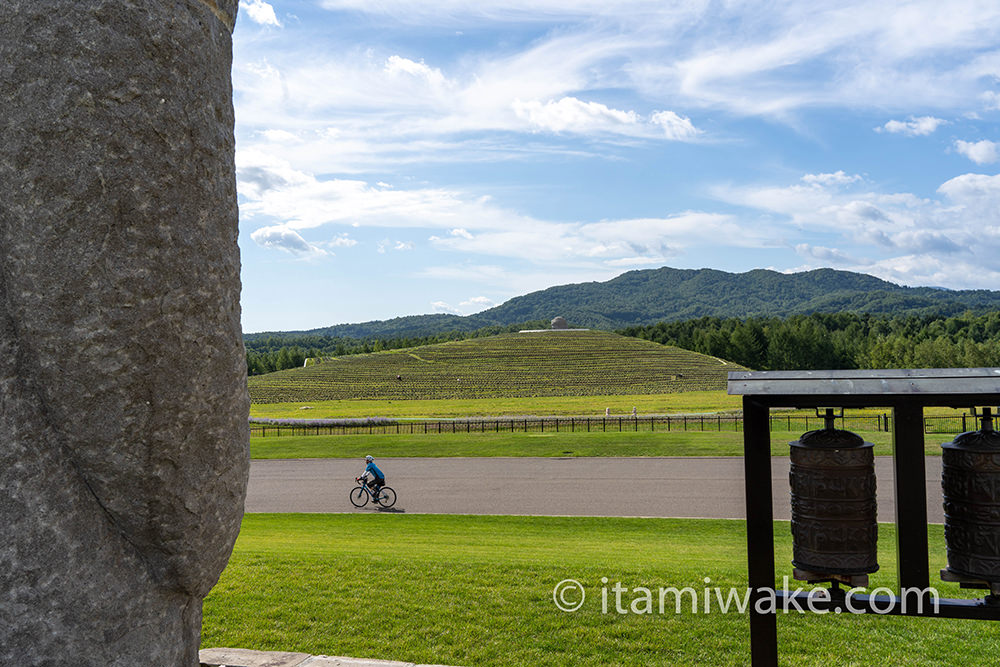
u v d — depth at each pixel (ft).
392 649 19.26
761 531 11.87
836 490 11.70
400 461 87.97
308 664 16.69
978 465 11.34
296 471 82.48
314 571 26.37
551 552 33.81
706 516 51.03
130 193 7.29
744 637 19.69
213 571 8.70
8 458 7.19
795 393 11.60
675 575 25.48
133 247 7.34
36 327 7.18
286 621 21.35
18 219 7.11
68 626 7.41
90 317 7.21
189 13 7.81
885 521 44.91
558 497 60.90
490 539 41.11
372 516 53.78
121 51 7.20
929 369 11.88
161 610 8.30
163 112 7.50
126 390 7.41
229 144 8.57
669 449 88.33
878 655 18.39
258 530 46.32
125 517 7.74
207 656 17.29
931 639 19.40
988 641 19.19
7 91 7.07
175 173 7.63
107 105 7.16
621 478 69.62
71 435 7.36
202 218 7.96
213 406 8.18
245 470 8.95
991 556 11.25
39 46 7.05
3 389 7.22
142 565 8.07
